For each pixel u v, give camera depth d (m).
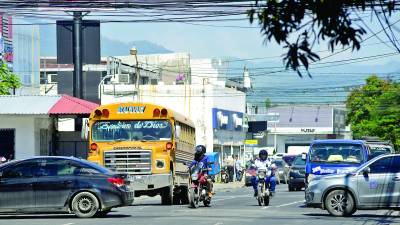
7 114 64.19
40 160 37.22
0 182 36.84
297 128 173.25
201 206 48.41
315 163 47.00
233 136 124.44
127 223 33.94
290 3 14.45
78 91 76.88
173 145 47.38
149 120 47.41
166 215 39.22
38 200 36.84
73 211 37.00
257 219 36.53
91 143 47.22
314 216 38.84
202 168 46.84
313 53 14.55
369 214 40.72
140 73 125.75
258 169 48.34
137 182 46.84
